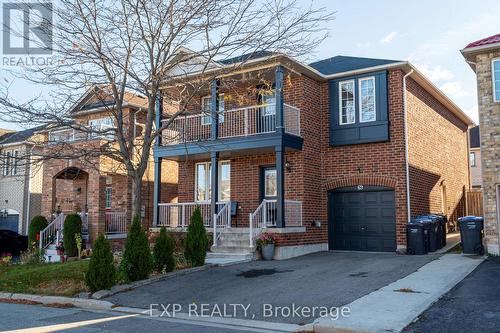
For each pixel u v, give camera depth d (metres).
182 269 12.64
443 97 20.41
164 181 23.39
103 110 17.53
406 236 15.93
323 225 17.77
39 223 20.23
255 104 17.39
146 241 11.79
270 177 18.03
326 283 10.77
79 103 13.12
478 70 14.35
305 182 17.00
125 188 22.16
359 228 17.41
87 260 15.05
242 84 17.06
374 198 17.23
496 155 13.84
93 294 10.48
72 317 8.90
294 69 16.55
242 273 12.42
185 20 11.91
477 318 7.56
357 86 17.64
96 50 11.91
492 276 10.74
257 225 16.75
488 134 14.01
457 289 9.66
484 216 13.92
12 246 24.89
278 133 15.80
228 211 17.16
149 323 8.28
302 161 16.94
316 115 18.02
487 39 14.54
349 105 17.86
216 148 16.94
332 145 17.86
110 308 9.71
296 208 16.64
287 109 16.59
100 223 20.23
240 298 9.73
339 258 15.02
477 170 35.19
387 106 16.95
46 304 10.53
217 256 15.08
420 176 17.92
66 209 24.36
